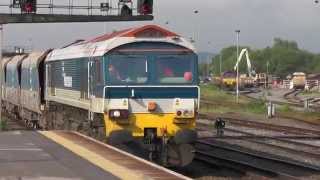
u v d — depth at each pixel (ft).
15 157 55.98
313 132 115.44
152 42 66.18
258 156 79.61
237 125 134.51
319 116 160.25
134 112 65.51
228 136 108.78
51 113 103.60
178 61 66.49
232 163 73.82
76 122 82.94
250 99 254.68
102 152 59.31
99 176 45.78
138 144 65.72
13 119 155.43
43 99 113.19
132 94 65.36
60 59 92.12
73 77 82.07
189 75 66.59
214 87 405.18
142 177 45.44
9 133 78.23
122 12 104.99
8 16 102.37
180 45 66.64
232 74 392.47
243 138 105.60
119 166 50.67
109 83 65.21
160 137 65.82
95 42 72.38
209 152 87.20
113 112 64.75
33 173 47.01
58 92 94.43
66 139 71.05
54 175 46.11
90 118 71.77
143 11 97.81
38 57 115.34
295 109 187.93
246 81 411.34
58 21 104.83
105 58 65.41
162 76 66.13
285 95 311.27
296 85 414.21
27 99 129.80
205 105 208.74
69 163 52.31
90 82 71.31
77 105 79.41
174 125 66.18
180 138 65.21
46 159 54.70
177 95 66.18
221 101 237.86
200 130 122.11
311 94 322.34
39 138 72.13
